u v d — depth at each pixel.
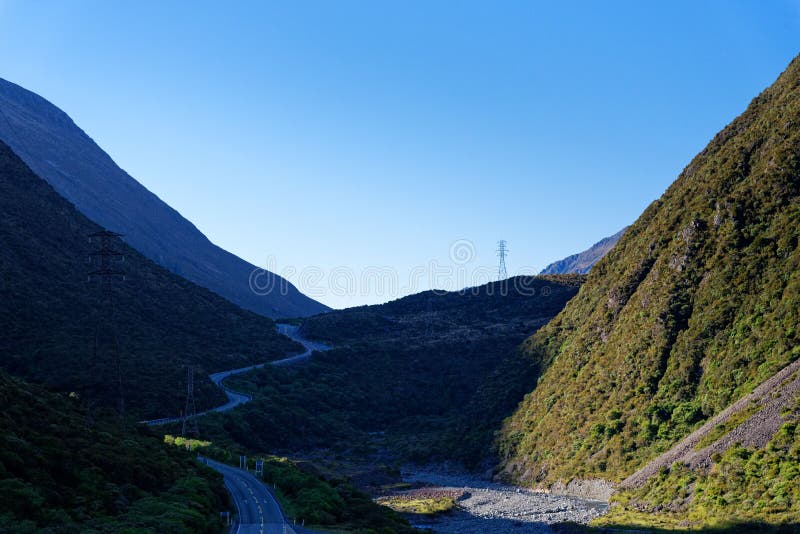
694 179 123.06
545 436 117.25
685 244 107.44
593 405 108.25
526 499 99.12
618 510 77.44
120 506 48.91
